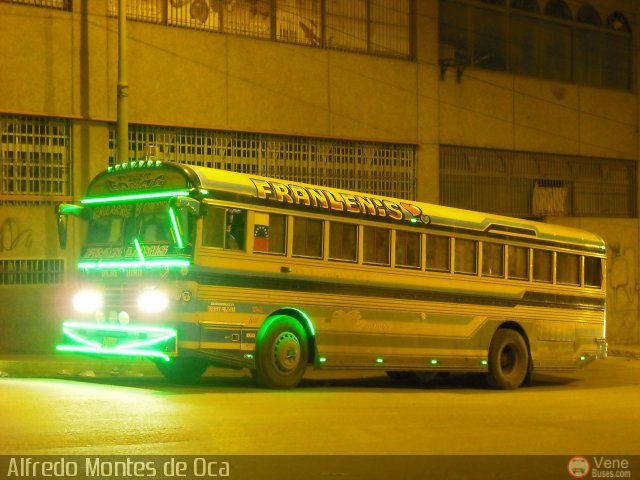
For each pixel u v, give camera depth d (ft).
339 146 110.42
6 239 89.45
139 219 65.36
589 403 70.08
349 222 73.26
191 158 99.96
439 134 118.11
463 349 82.17
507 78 124.77
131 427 47.26
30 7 90.84
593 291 96.22
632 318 137.90
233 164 102.78
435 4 118.11
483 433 52.03
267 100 104.37
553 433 53.16
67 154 92.73
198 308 62.95
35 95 90.84
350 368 73.20
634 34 139.44
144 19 97.45
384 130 113.19
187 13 100.32
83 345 67.21
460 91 120.47
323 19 109.50
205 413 53.16
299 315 70.08
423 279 79.00
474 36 122.62
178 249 62.28
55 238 91.76
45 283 91.20
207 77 100.58
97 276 66.90
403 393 73.00
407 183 115.44
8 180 89.81
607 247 135.54
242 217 65.87
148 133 97.45
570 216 131.95
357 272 73.72
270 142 105.29
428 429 52.47
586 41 134.92
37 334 90.38
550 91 129.39
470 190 122.11
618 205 138.00
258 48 103.96
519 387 88.63
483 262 84.48
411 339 77.87
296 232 69.46
